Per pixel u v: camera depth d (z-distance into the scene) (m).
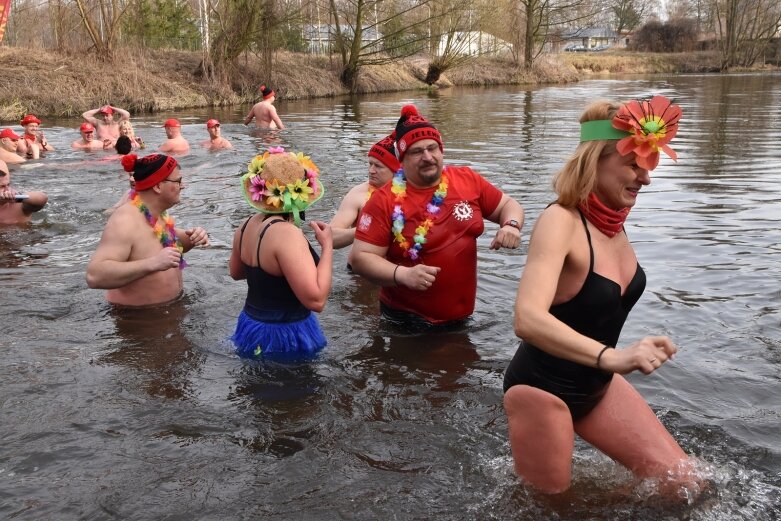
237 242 4.60
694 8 67.00
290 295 4.37
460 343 4.57
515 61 40.62
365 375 4.11
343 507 2.86
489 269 6.02
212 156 11.77
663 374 3.97
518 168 10.65
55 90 20.03
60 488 2.98
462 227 4.76
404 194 4.75
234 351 4.43
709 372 3.99
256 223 4.45
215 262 6.18
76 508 2.84
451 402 3.77
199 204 8.29
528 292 2.65
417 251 4.73
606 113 2.70
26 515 2.79
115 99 21.03
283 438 3.41
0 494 2.93
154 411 3.65
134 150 12.40
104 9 23.34
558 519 2.75
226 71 25.05
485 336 4.68
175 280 5.35
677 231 7.01
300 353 4.38
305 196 4.34
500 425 3.51
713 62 51.88
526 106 22.84
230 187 9.28
